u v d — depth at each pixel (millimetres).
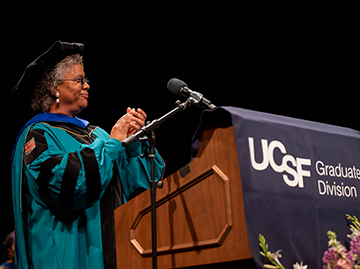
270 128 2988
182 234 3172
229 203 2873
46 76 4473
